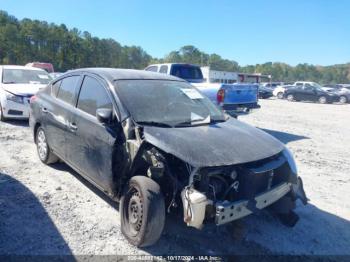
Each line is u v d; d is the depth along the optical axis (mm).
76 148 4527
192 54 132125
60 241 3521
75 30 105250
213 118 4391
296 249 3662
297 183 3941
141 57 124875
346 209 4773
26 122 9977
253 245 3684
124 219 3658
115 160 3771
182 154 3232
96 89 4438
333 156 7941
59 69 90500
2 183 4977
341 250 3695
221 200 3248
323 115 18047
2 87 9727
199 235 3797
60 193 4715
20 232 3646
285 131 11570
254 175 3336
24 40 85812
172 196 3463
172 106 4258
